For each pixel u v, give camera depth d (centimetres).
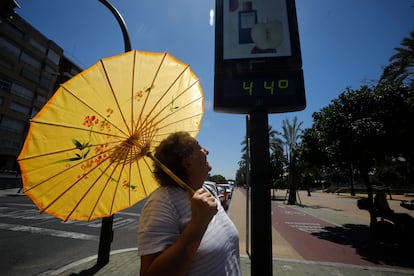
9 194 1811
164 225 94
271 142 3262
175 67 160
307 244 646
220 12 247
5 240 583
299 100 216
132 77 132
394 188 3903
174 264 78
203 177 129
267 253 205
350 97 800
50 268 418
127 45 444
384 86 795
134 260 454
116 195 135
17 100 3259
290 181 2008
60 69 4169
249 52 232
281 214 1268
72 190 116
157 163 117
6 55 3091
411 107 707
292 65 225
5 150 3105
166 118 151
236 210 1380
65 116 110
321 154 973
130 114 131
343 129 771
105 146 124
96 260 452
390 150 740
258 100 220
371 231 817
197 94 178
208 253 99
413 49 1345
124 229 772
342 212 1411
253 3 246
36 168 104
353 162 837
